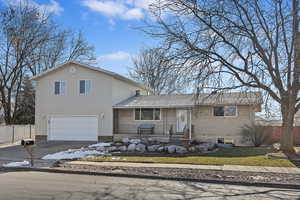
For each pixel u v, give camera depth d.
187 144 17.56
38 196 6.59
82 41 36.09
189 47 12.91
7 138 21.94
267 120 19.06
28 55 29.48
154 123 21.72
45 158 13.12
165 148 15.30
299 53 12.84
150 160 12.23
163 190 7.38
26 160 12.68
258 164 11.02
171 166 10.85
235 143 19.58
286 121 13.91
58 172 10.26
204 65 13.01
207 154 14.10
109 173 9.61
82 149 16.39
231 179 8.59
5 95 31.50
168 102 21.11
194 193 7.08
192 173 9.57
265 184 8.03
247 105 19.52
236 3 13.00
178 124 21.22
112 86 21.28
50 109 22.39
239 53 13.29
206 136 20.25
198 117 20.48
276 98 13.64
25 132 24.30
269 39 13.41
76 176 9.46
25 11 28.22
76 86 21.97
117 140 20.64
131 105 21.05
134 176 9.35
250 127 19.08
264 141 18.86
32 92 34.47
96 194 6.84
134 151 15.70
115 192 7.09
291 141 13.80
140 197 6.61
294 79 13.40
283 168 10.27
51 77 22.53
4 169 10.94
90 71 21.73
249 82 13.34
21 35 28.22
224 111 20.05
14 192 6.99
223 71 13.30
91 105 21.58
